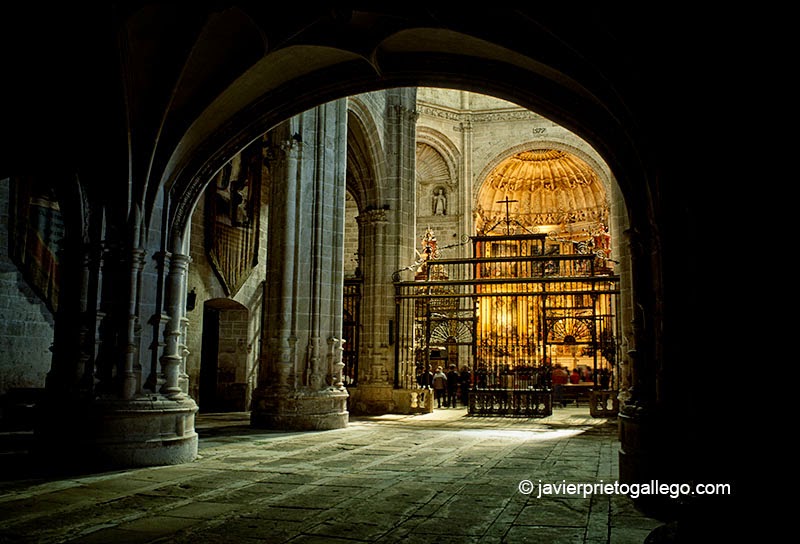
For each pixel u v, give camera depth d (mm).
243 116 11492
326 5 8781
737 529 4680
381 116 23953
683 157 6898
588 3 7191
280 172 17422
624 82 7477
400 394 22594
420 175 39875
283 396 16484
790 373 5219
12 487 8758
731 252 5816
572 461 11422
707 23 6199
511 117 38938
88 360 10727
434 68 10266
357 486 8922
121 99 10156
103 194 11039
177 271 11633
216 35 9758
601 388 26547
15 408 14281
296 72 10961
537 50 8398
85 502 7828
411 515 7207
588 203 41812
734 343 5613
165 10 9109
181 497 8148
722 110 6020
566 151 38281
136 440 10508
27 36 9445
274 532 6441
